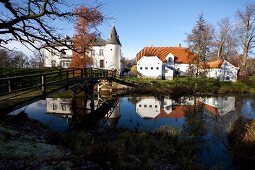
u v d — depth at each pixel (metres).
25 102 8.85
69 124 14.21
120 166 6.91
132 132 11.66
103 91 32.50
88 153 7.33
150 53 51.19
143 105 23.39
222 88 35.47
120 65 48.22
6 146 7.14
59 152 7.25
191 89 33.66
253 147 9.38
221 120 16.66
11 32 7.29
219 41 55.47
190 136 11.18
